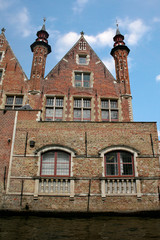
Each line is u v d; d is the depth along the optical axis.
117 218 9.10
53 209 9.68
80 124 11.33
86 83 17.00
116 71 18.09
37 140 10.98
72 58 17.62
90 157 10.66
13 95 15.88
